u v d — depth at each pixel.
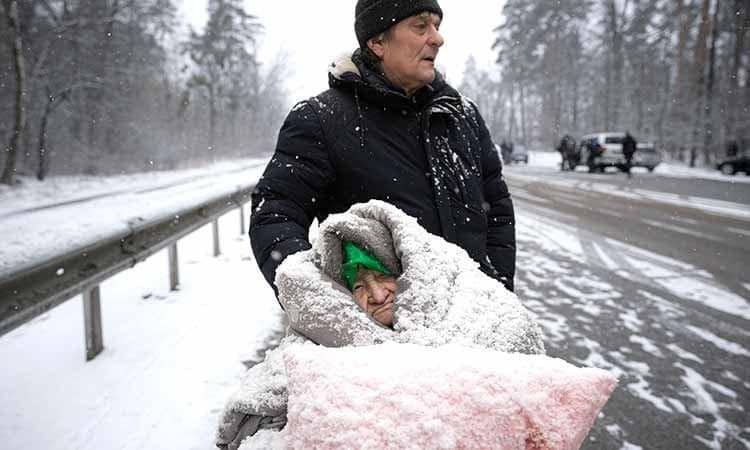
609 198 16.22
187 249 7.52
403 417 0.80
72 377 3.23
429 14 1.67
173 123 47.97
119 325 4.17
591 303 5.47
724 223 10.88
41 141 28.30
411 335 1.05
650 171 31.94
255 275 5.85
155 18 36.34
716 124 35.28
